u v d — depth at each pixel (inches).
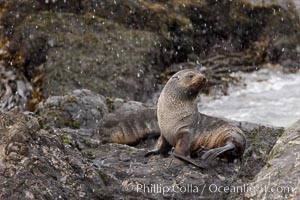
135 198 1181.1
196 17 2807.6
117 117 1587.1
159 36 2647.6
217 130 1346.0
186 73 1342.3
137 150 1384.1
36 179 1114.7
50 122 1664.6
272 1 2923.2
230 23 2837.1
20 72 2524.6
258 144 1389.0
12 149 1147.9
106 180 1206.3
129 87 2429.9
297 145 1176.2
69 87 2402.8
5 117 1225.4
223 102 2327.8
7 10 2650.1
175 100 1334.9
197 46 2748.5
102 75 2437.3
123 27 2630.4
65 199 1120.2
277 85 2522.1
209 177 1245.1
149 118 1582.2
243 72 2635.3
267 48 2812.5
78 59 2474.2
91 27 2596.0
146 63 2519.7
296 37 2874.0
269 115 2178.9
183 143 1323.8
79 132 1589.6
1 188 1087.6
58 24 2588.6
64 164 1179.3
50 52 2508.6
